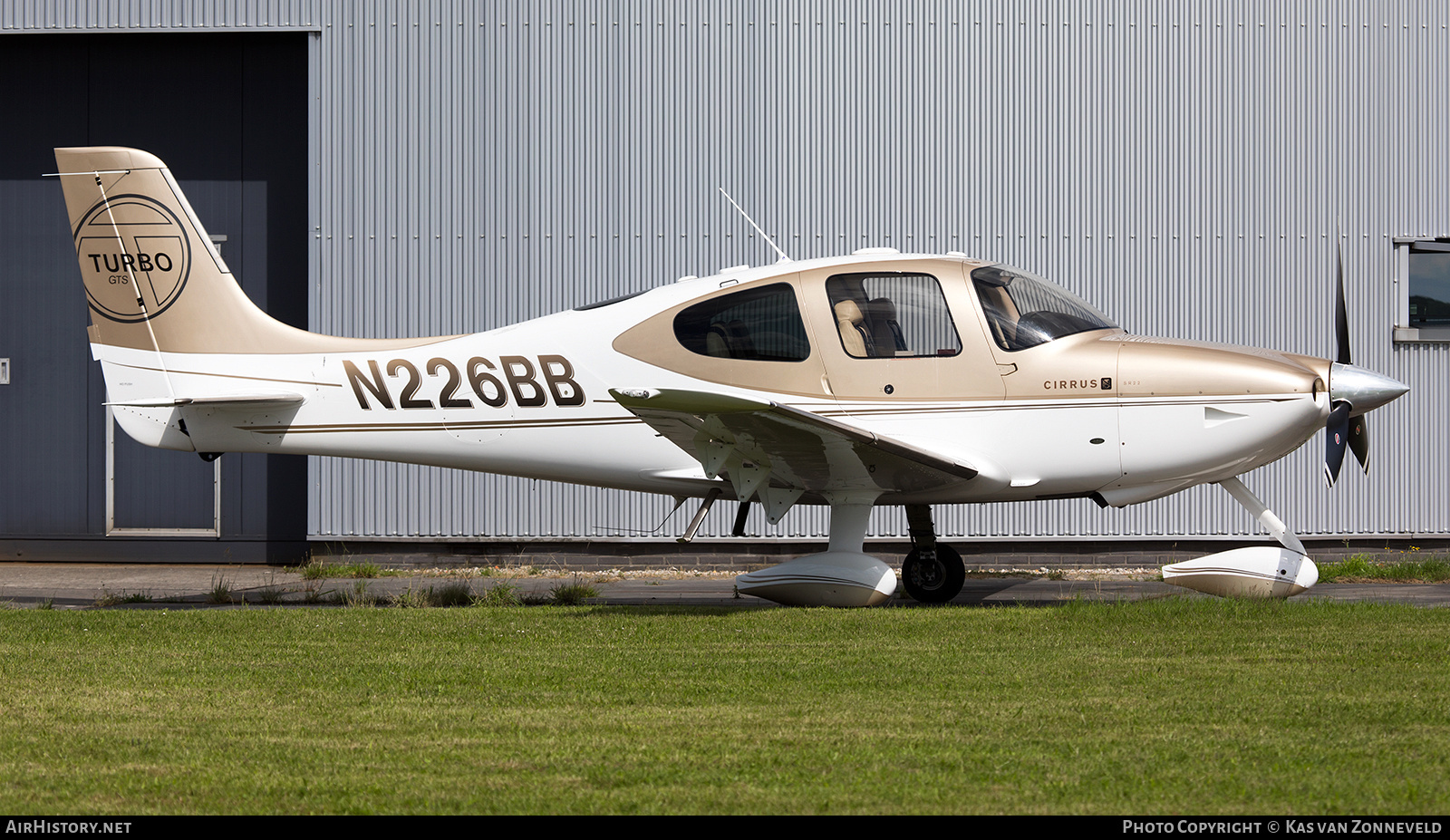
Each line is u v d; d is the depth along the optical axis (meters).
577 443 23.69
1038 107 31.91
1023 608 20.30
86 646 17.41
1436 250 32.34
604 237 32.28
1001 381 21.48
